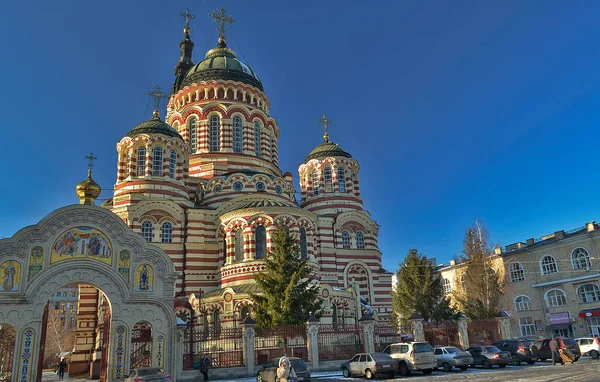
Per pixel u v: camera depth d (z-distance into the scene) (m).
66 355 60.59
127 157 55.91
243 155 64.31
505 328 49.97
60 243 27.77
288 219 50.59
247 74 70.12
